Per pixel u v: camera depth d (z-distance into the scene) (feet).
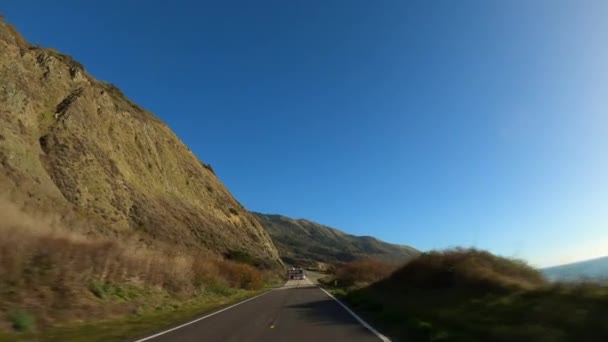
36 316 51.85
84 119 184.75
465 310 51.44
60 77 191.31
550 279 54.85
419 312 57.82
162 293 91.81
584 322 33.76
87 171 163.63
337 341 39.88
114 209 165.48
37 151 148.56
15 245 63.00
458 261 72.74
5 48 166.61
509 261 67.92
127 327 51.67
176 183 245.65
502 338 36.14
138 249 103.14
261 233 317.63
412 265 88.74
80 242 81.30
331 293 113.91
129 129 223.92
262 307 78.59
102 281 75.00
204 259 140.77
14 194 107.55
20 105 153.89
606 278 41.34
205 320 58.90
